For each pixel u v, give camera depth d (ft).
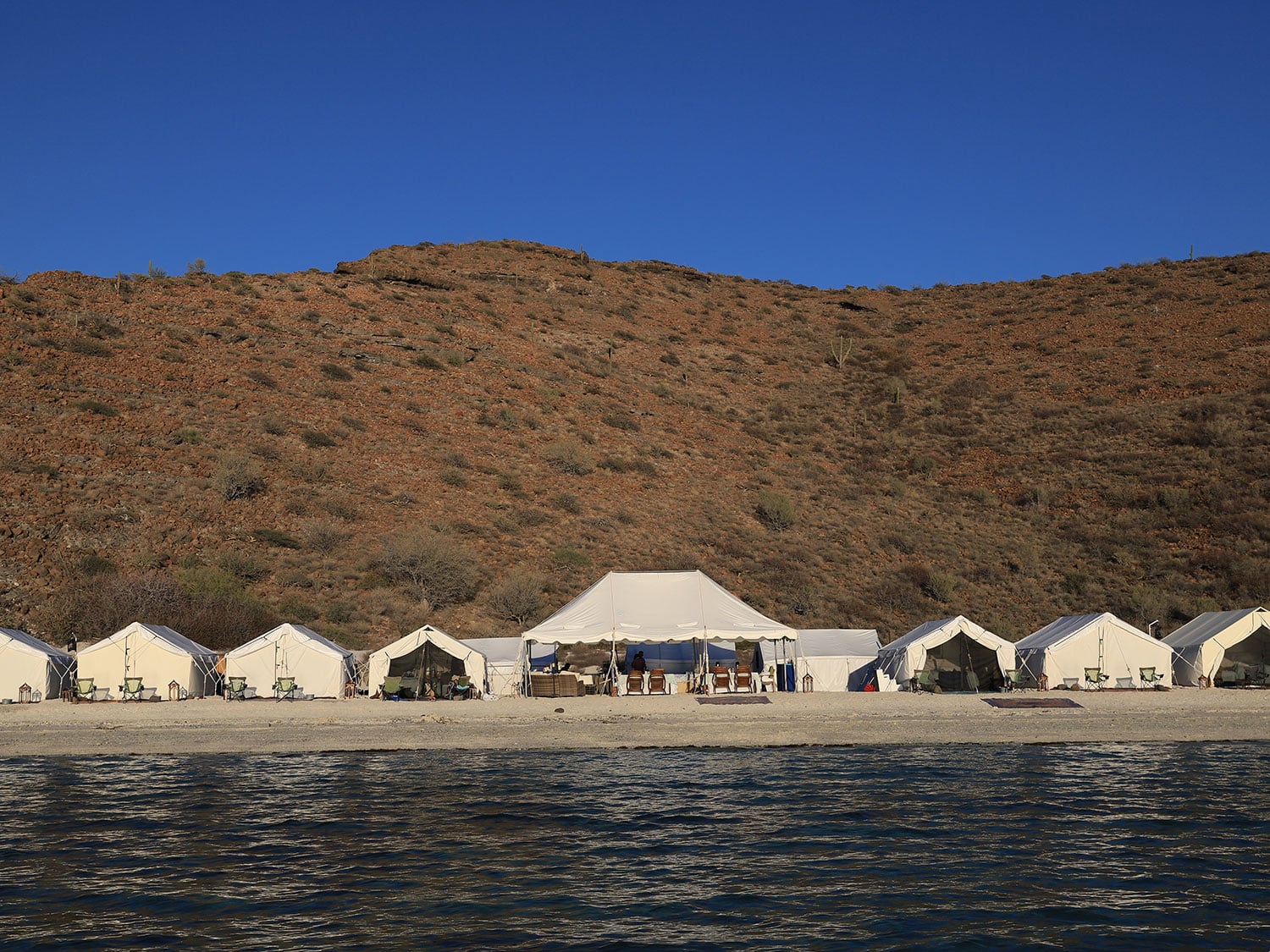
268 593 138.51
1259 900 45.14
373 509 169.68
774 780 70.44
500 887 47.78
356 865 51.26
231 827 58.54
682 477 211.82
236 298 255.09
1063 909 44.32
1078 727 90.07
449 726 92.73
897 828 57.41
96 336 207.62
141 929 42.55
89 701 103.81
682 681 113.60
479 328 279.08
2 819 60.39
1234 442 220.43
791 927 42.50
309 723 93.97
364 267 321.32
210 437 179.42
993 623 155.12
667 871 50.06
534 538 170.30
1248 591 162.50
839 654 119.14
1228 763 74.49
